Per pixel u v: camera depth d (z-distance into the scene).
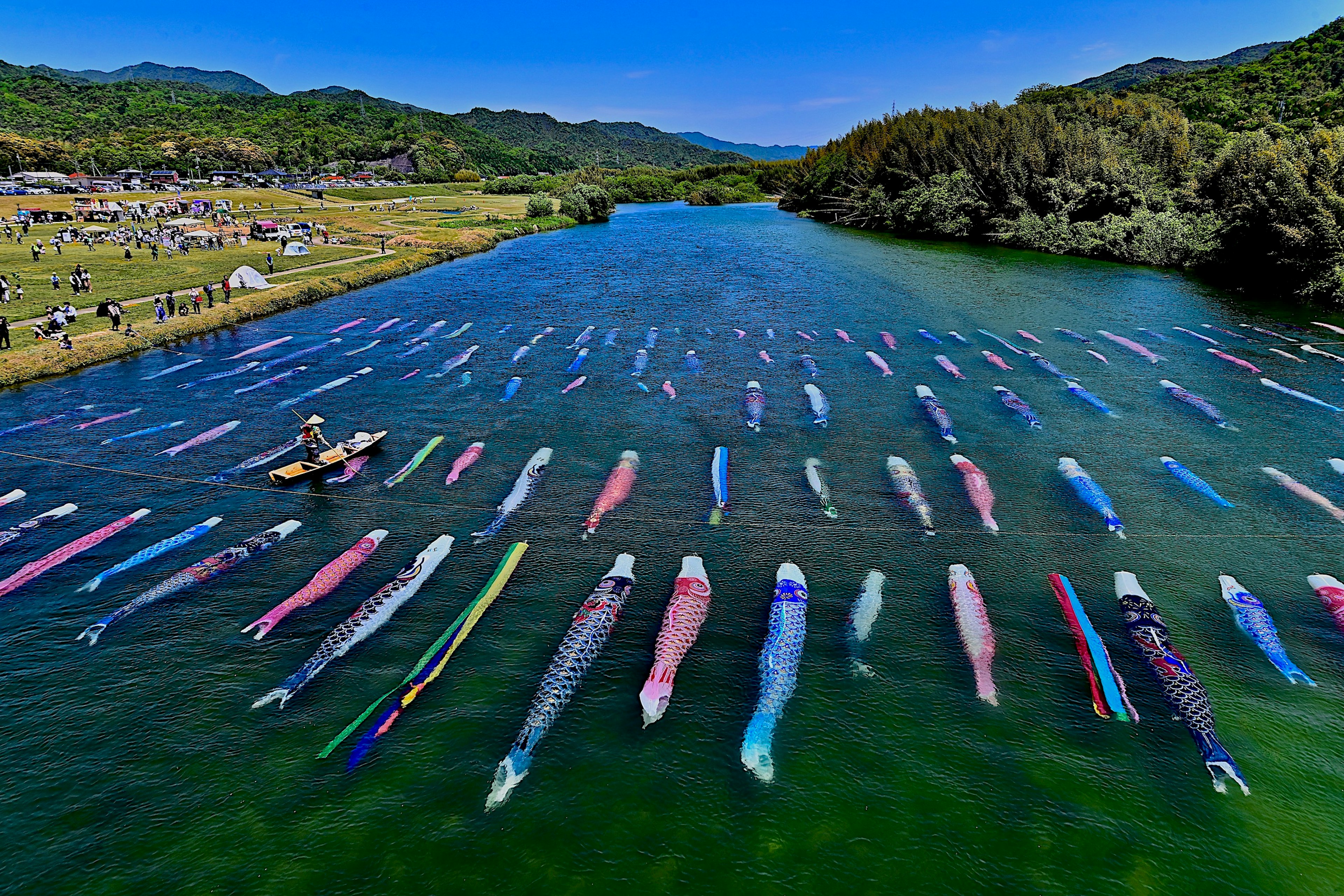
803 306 60.28
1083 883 13.97
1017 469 30.55
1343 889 13.82
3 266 69.00
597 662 19.59
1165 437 33.59
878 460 31.48
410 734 17.42
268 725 17.73
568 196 139.12
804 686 18.83
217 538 25.84
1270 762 16.52
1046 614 21.41
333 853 14.66
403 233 101.94
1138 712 17.83
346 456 31.27
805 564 23.95
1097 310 57.31
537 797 15.80
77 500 28.59
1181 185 90.50
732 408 37.62
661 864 14.37
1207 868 14.23
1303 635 20.59
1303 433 33.81
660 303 61.94
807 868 14.27
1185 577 23.20
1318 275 58.84
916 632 20.73
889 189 123.62
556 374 43.19
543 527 26.38
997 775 16.27
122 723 17.81
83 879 14.21
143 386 41.28
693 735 17.34
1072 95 144.38
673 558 24.42
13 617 21.66
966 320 54.59
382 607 21.70
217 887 14.04
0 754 16.94
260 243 92.06
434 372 43.62
